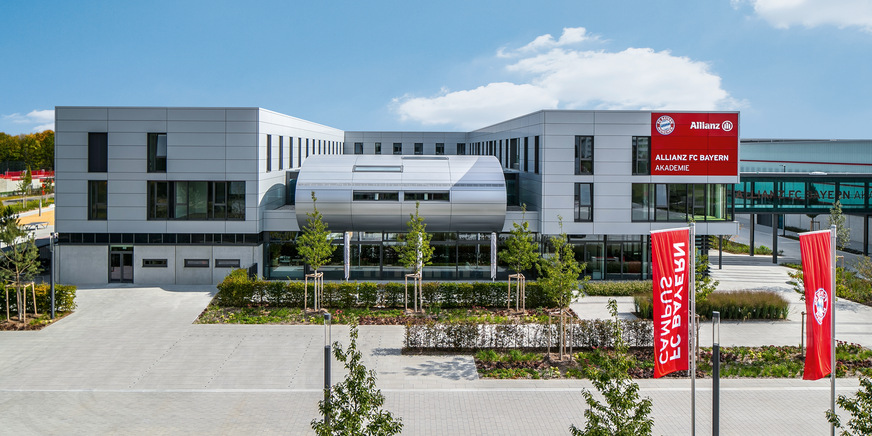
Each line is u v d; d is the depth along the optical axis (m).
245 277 27.33
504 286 26.92
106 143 31.20
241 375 18.22
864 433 11.47
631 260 33.12
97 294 28.86
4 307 24.47
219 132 31.38
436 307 26.47
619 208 32.59
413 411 15.79
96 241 31.42
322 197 31.70
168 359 19.59
